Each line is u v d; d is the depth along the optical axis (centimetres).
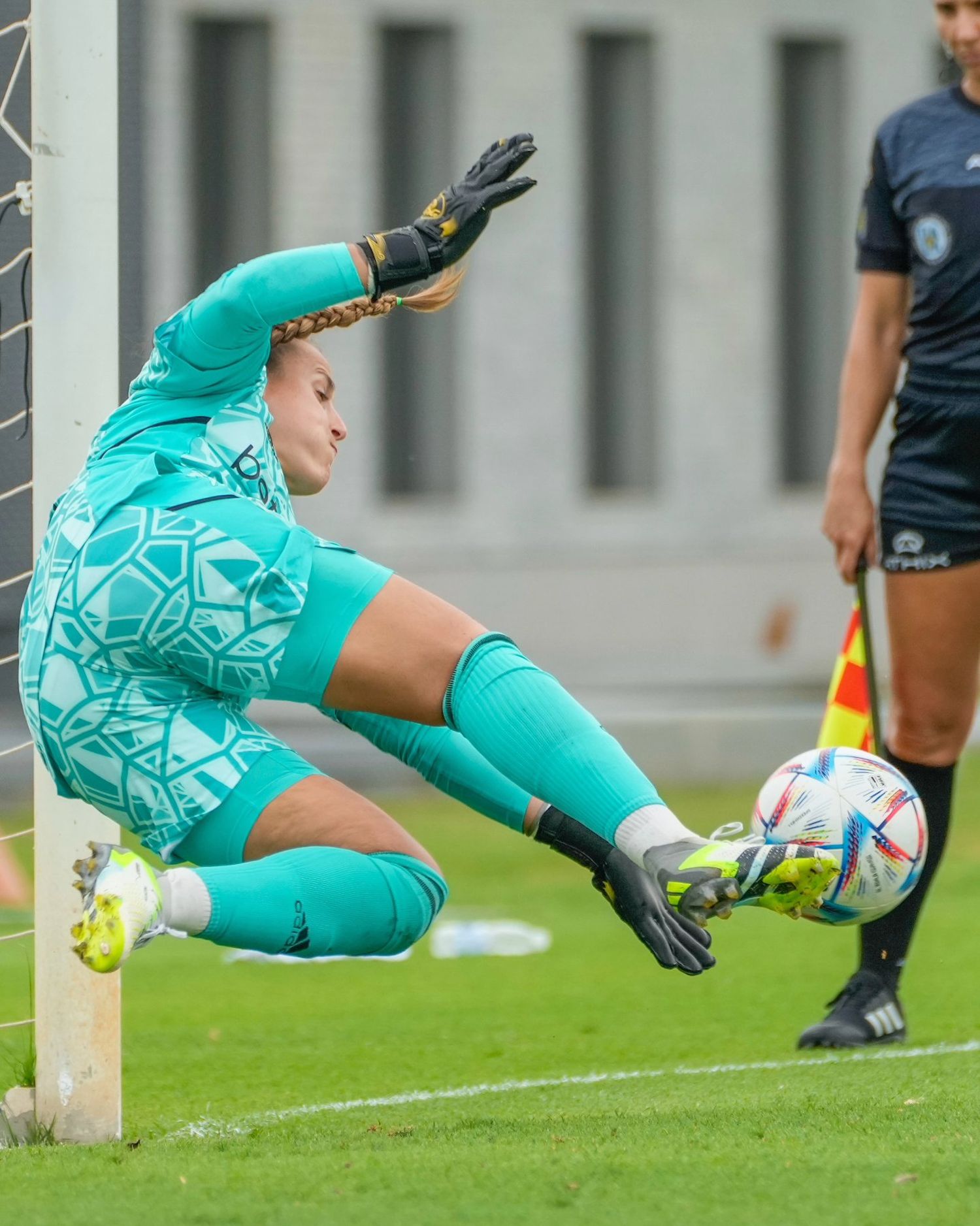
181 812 1028
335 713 1193
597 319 7456
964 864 3066
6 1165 1070
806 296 7700
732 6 7425
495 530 7281
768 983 1984
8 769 3828
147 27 6562
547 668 6838
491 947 2342
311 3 6850
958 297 1522
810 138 7650
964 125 1561
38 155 1209
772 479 7631
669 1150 1027
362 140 6944
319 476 1164
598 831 1020
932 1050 1489
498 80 7162
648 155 7444
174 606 998
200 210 6756
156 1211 905
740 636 7131
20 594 2025
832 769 1123
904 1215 870
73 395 1206
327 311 1164
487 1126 1159
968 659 1559
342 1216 883
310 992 2019
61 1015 1193
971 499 1538
